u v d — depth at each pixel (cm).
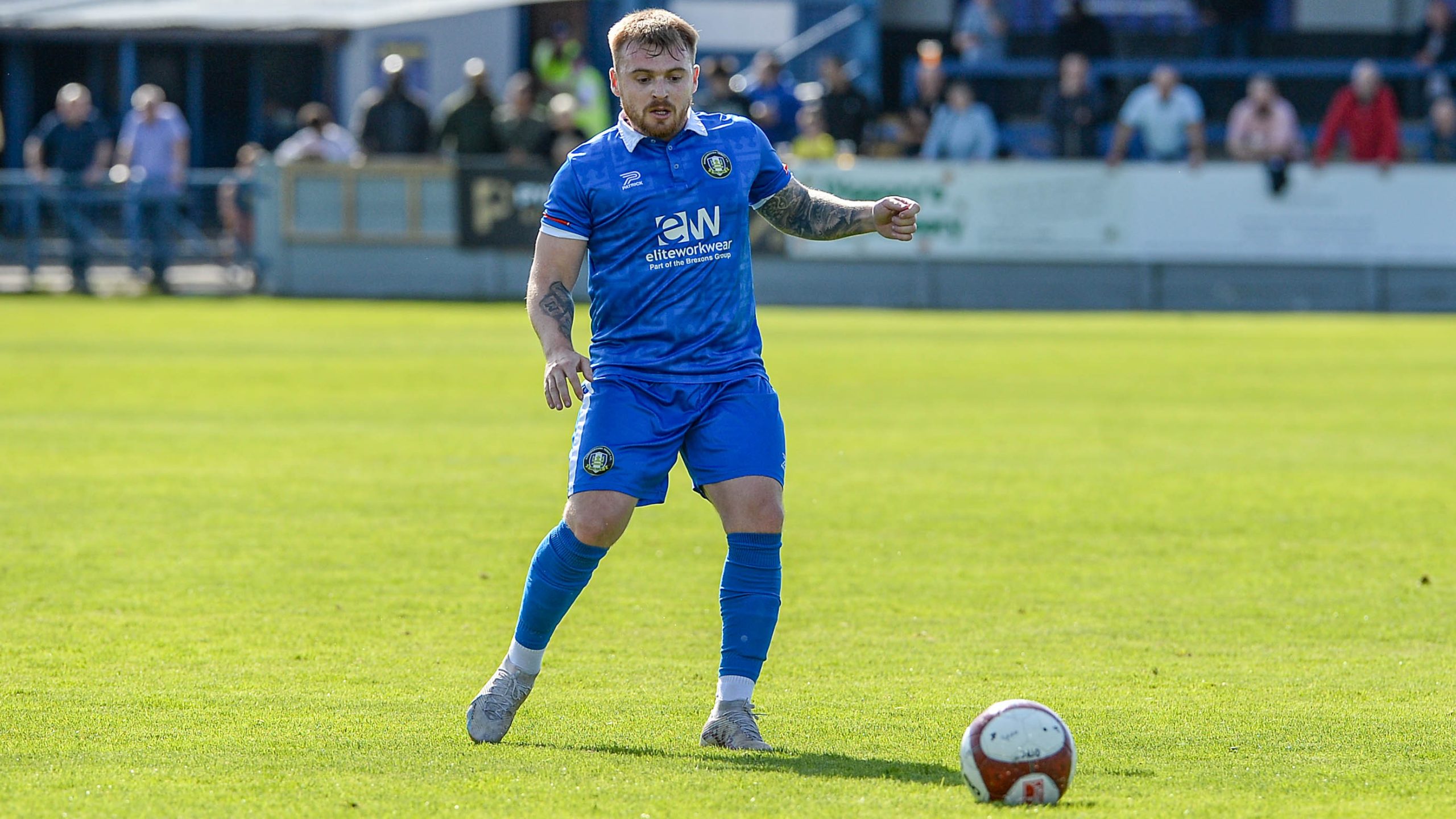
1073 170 7900
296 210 8256
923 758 1667
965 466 3747
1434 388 5194
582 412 1734
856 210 1772
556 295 1706
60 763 1620
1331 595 2536
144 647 2155
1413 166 7781
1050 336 6744
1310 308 7875
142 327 6719
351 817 1451
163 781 1558
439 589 2531
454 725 1794
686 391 1711
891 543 2928
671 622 2355
